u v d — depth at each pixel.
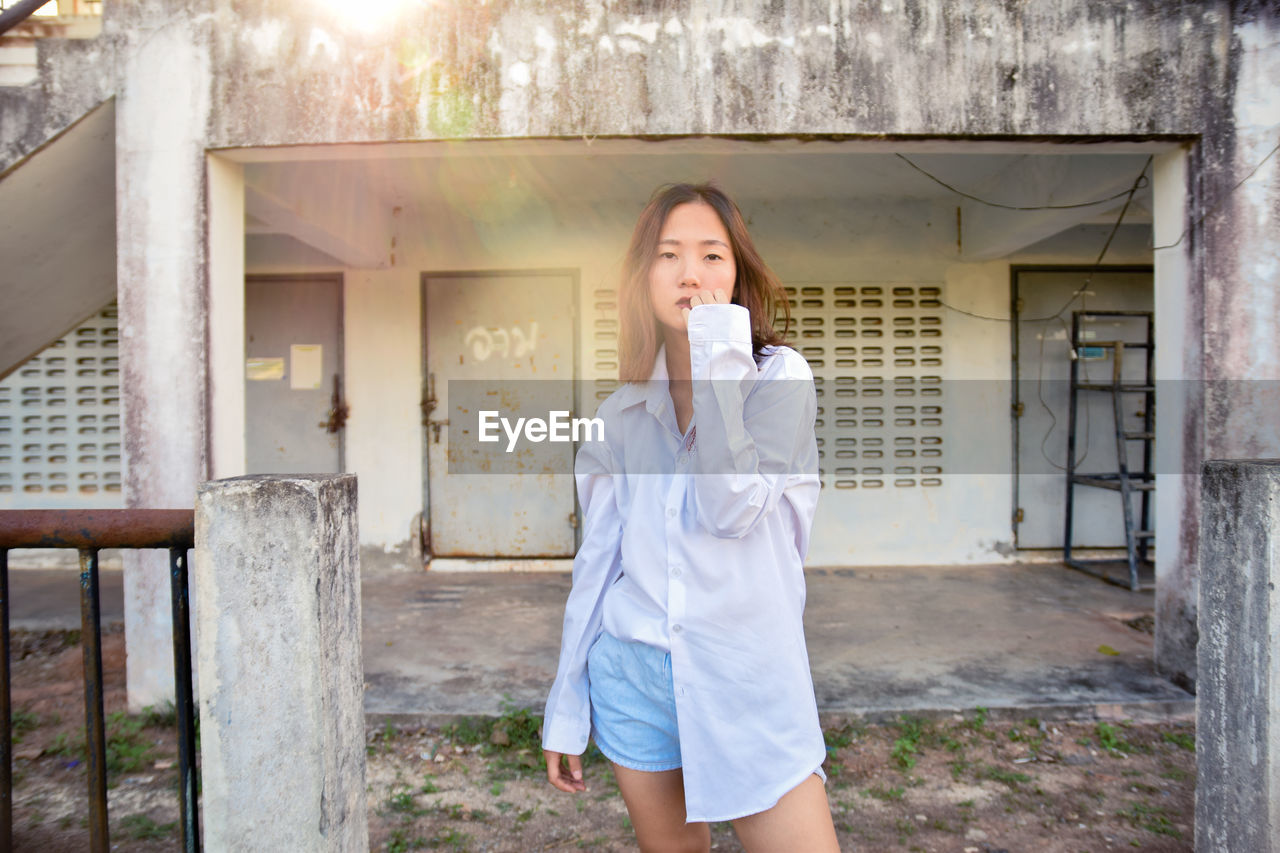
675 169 4.55
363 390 5.30
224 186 3.07
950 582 4.91
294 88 2.94
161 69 2.94
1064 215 4.12
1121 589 4.73
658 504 1.19
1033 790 2.50
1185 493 3.10
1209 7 2.96
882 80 2.93
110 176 3.22
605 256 5.23
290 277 5.30
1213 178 2.98
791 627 1.15
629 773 1.20
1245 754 1.66
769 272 1.25
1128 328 5.38
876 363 5.35
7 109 2.94
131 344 2.95
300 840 1.25
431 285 5.29
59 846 2.21
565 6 2.92
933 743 2.80
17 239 3.24
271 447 5.33
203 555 1.25
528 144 3.00
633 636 1.17
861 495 5.39
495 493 5.32
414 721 2.93
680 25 2.92
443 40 2.93
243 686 1.25
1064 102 2.95
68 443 5.44
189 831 1.36
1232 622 1.69
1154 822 2.32
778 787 1.07
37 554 5.39
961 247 5.29
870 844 2.22
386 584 4.96
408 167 4.45
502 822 2.35
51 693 3.25
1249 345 2.98
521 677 3.32
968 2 2.93
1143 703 3.00
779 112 2.91
